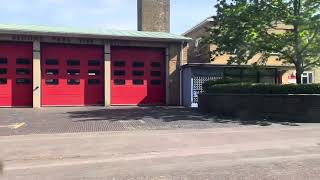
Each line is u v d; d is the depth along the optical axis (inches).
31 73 956.6
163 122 669.9
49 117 731.4
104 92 1003.9
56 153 426.3
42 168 358.6
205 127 617.6
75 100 989.2
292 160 383.6
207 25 1206.9
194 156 408.5
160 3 1235.2
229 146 466.0
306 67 824.9
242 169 343.6
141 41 1030.4
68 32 964.0
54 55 974.4
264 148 452.4
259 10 769.6
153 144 474.6
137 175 326.0
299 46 788.6
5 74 943.0
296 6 774.5
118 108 928.3
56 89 976.3
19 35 937.5
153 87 1049.5
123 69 1024.9
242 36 773.3
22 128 597.0
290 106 712.4
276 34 787.4
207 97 848.3
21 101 951.6
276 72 1120.2
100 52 1008.2
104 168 355.3
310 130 590.6
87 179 314.5
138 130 584.4
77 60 992.2
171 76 1056.2
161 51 1058.1
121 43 1013.2
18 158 403.2
